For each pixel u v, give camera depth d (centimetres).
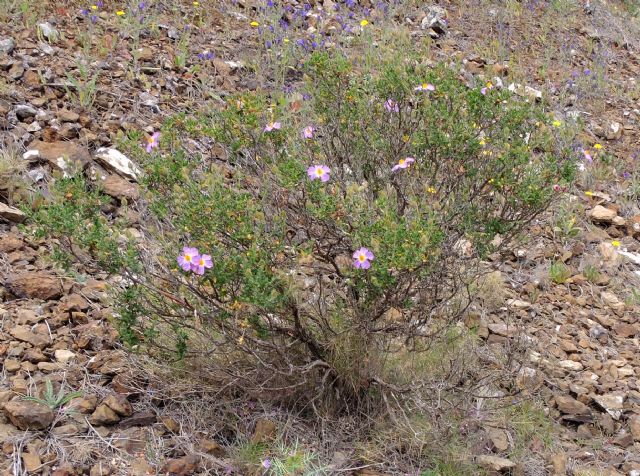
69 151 454
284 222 301
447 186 348
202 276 289
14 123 475
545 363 389
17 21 580
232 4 708
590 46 816
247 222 287
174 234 311
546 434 338
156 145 325
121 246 370
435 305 323
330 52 629
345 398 326
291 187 301
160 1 674
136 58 561
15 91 498
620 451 341
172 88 559
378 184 356
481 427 329
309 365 305
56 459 279
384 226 287
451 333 362
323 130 366
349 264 316
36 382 313
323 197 295
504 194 342
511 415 338
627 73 802
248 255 278
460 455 308
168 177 313
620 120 695
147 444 293
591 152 622
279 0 680
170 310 320
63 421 297
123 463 283
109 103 521
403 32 671
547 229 514
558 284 468
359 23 729
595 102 705
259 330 294
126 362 329
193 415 310
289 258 305
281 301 287
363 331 318
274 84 585
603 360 407
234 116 334
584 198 562
